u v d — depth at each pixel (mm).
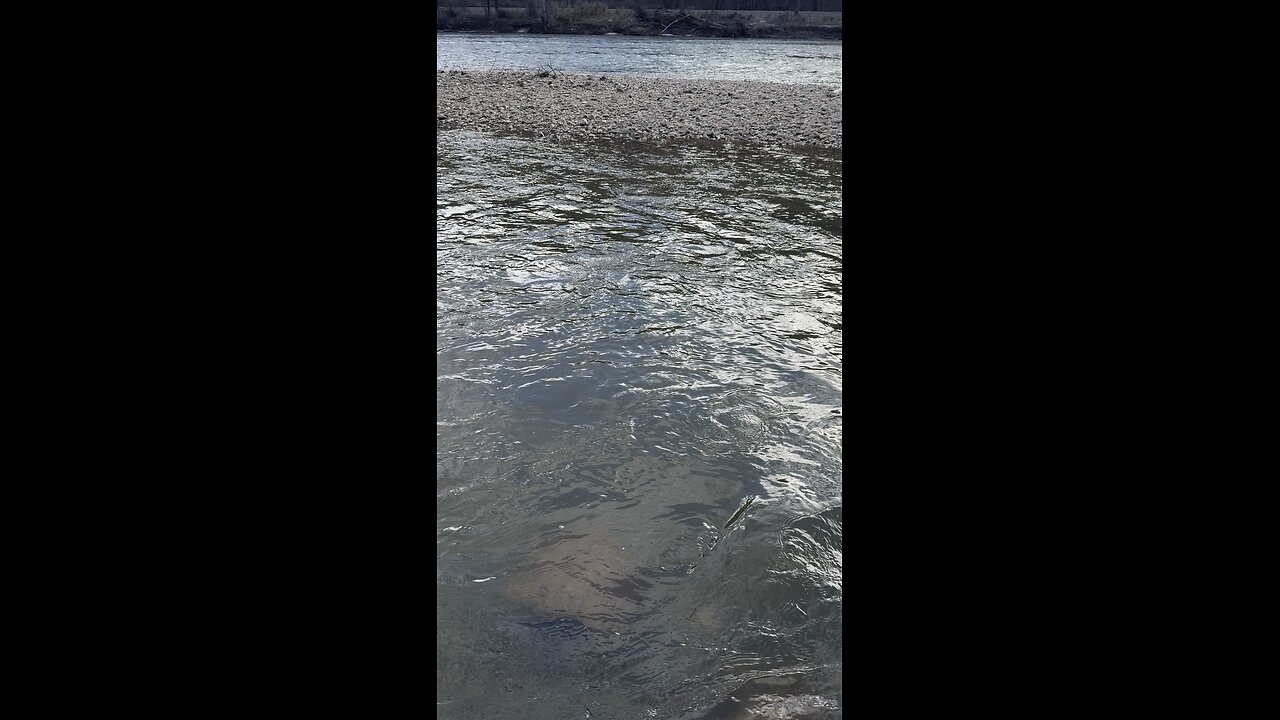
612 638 1780
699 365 3260
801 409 2912
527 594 1915
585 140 9117
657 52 26531
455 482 2387
